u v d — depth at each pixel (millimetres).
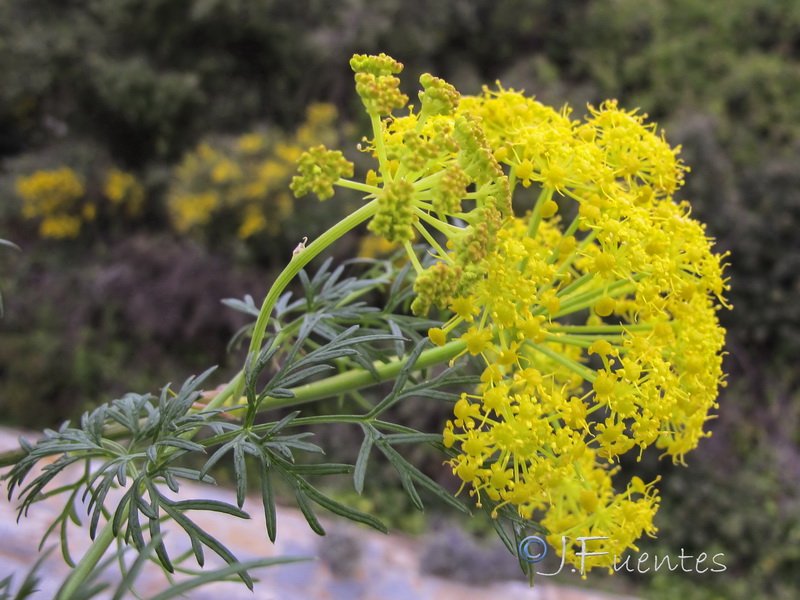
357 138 6574
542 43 7301
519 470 966
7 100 6809
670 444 1096
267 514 801
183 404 881
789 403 5496
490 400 882
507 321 895
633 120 1079
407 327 1163
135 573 544
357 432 5184
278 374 875
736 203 5773
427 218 854
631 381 925
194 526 803
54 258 6316
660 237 980
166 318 5746
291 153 6191
